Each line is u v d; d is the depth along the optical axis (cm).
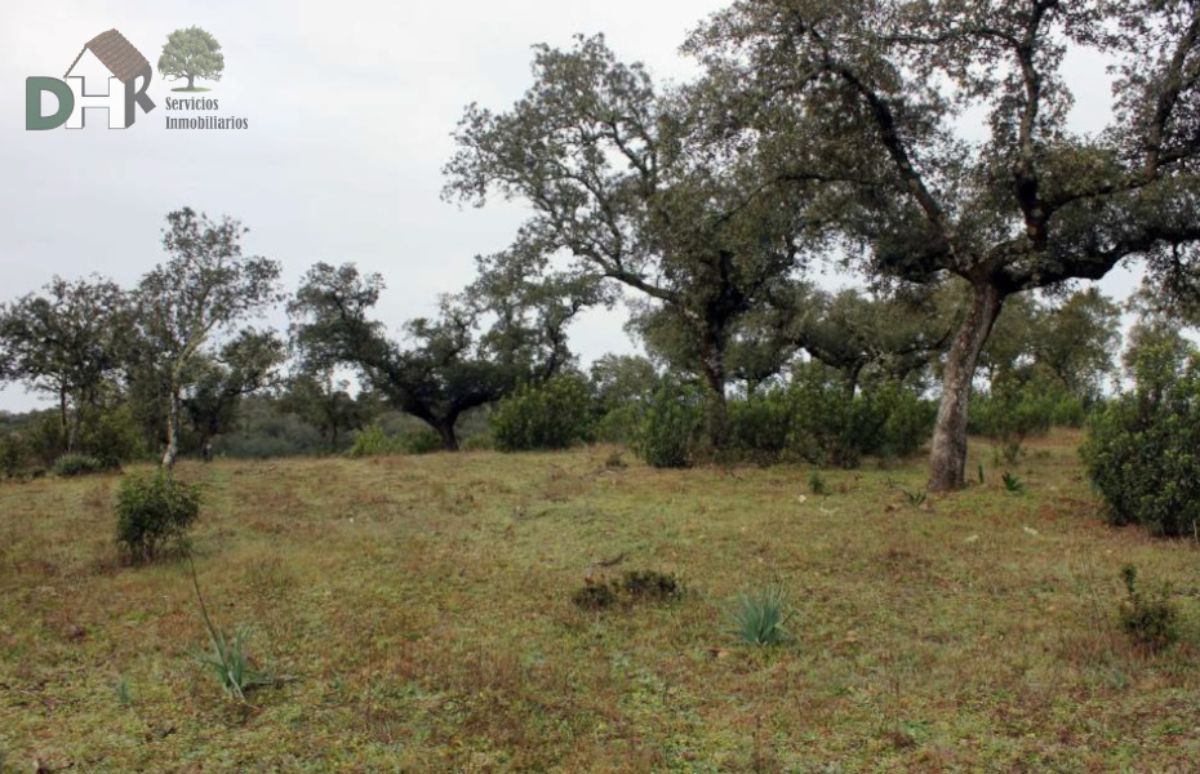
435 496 1337
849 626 671
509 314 3444
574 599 734
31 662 604
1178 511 938
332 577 827
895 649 616
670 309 1916
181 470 1842
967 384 1285
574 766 445
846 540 941
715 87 1219
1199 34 1062
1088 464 1041
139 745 475
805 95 1216
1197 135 1129
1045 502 1155
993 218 1229
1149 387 994
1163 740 461
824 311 2495
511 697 536
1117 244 1223
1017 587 762
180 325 1666
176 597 761
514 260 1902
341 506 1257
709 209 1420
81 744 475
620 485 1427
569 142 1775
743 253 1472
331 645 634
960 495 1219
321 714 516
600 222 1833
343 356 3466
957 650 609
